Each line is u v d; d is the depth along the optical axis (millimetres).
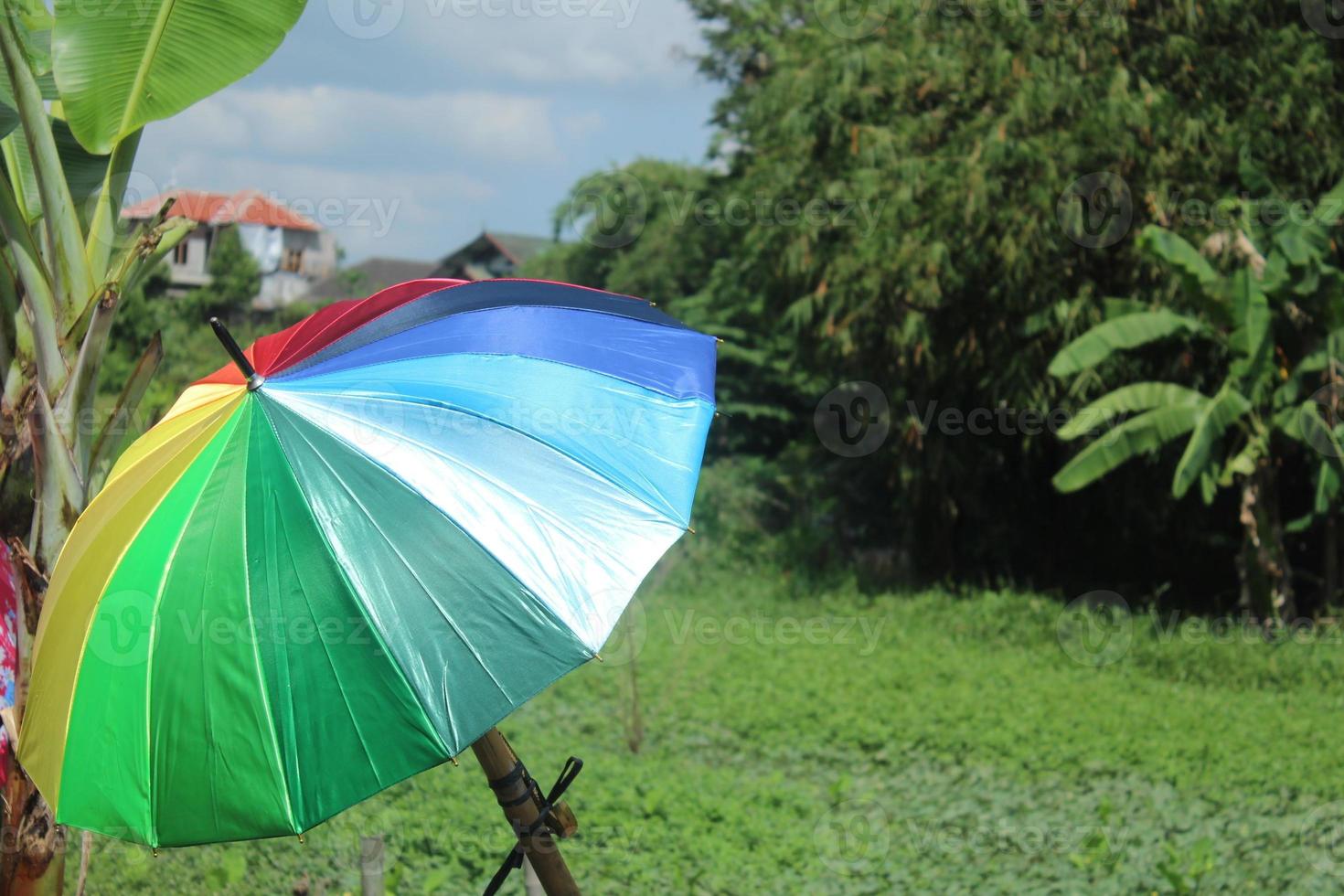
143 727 2389
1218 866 6219
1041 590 17156
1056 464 17344
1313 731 9242
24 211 4102
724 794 7609
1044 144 13742
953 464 16812
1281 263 12383
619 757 8578
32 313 3734
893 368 16234
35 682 2564
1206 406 12531
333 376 2771
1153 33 14312
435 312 3006
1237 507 16125
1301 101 13555
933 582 16906
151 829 2348
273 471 2564
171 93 3865
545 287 3209
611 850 6285
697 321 23172
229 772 2338
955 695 10375
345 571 2438
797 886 6039
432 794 7102
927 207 14516
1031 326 14406
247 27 3822
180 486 2598
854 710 9742
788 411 23281
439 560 2475
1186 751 8492
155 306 17609
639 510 2674
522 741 8773
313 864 5969
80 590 2561
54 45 3699
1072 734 8969
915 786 7973
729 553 18453
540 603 2453
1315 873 6148
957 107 15023
